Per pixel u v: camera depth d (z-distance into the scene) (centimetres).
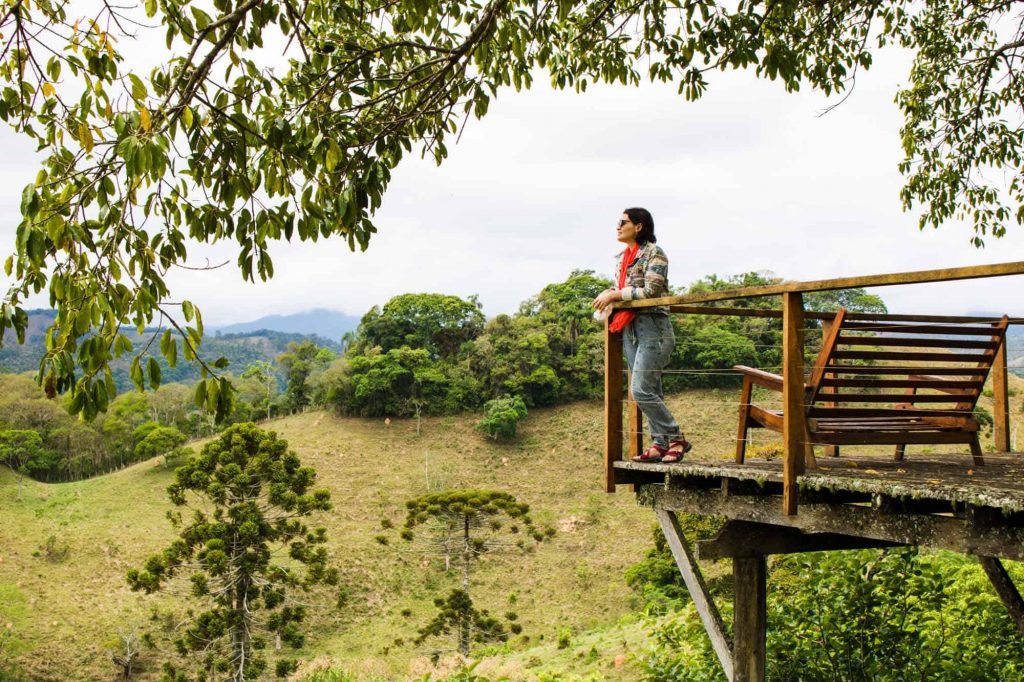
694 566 438
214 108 287
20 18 264
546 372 6234
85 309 247
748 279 6812
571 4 461
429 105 405
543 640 2859
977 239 781
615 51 563
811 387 360
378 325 7269
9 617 3156
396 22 446
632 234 450
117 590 3525
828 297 5678
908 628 568
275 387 7256
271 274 304
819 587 582
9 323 258
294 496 2095
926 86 784
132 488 4847
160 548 3950
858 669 557
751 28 530
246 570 2106
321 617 3284
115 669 2881
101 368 251
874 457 455
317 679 2122
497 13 383
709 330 5862
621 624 2233
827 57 652
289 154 311
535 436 5756
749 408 425
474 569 3794
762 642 425
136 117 247
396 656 2816
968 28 749
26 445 5650
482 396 6378
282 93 358
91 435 6053
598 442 5472
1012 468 379
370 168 356
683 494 430
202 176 296
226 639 2156
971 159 764
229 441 2145
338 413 6238
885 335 368
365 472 5094
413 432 5853
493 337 6762
